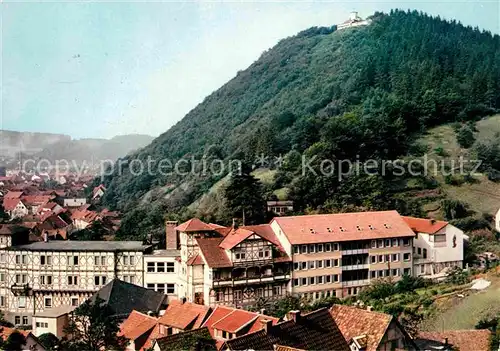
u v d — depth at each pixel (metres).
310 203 138.50
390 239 111.38
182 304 75.56
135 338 71.50
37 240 126.38
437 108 189.50
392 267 111.62
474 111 192.88
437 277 109.31
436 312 83.06
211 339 59.75
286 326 52.47
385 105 186.50
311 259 105.12
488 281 93.50
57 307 101.44
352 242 108.50
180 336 58.91
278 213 134.38
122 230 158.88
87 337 70.69
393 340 52.53
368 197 138.12
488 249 125.19
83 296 109.81
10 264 111.75
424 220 120.75
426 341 59.97
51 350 71.38
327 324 54.69
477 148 166.12
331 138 153.50
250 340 49.91
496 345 59.88
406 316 80.12
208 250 99.94
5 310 111.75
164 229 136.62
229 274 99.00
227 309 71.12
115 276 109.19
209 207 150.75
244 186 133.12
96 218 177.50
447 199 143.88
